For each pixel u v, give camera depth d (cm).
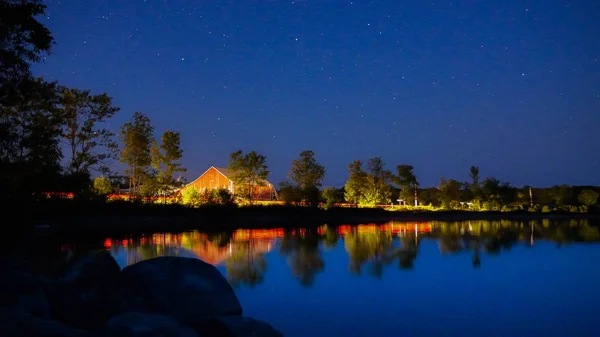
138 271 836
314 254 2072
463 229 3862
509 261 1878
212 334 650
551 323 976
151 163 4844
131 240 2648
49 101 2920
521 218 6003
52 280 788
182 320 737
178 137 4944
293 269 1650
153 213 4162
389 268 1686
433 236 3102
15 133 2386
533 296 1230
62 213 3438
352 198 6900
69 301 698
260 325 670
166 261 864
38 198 2811
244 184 5741
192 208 4456
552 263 1828
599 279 1484
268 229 3794
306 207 5469
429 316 1024
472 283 1410
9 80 1848
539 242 2689
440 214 6238
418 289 1312
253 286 1351
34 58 1883
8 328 512
